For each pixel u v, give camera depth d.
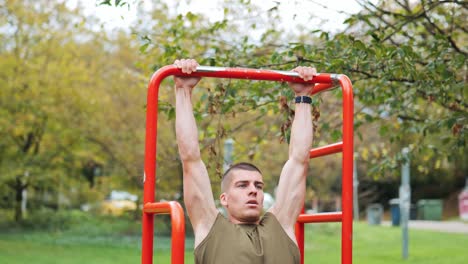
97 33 17.25
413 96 6.74
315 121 4.29
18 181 20.97
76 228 20.98
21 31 17.81
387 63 5.77
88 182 21.75
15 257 13.30
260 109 6.43
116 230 20.34
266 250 3.38
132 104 17.83
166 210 3.27
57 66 17.89
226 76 3.62
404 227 14.09
